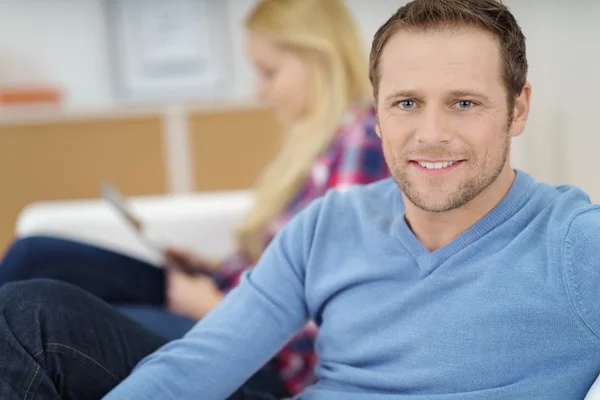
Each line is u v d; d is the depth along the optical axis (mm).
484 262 1098
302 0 1895
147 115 3598
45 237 2012
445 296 1115
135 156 3625
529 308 1048
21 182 3568
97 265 2018
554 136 2197
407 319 1141
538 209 1130
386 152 1143
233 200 2617
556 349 1047
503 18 1075
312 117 1891
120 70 3938
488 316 1069
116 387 1166
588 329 1026
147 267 2098
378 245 1202
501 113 1078
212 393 1189
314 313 1279
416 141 1079
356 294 1205
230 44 3971
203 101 3686
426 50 1067
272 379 1676
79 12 3891
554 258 1050
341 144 1782
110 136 3594
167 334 1818
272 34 1904
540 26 2271
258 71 2014
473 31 1060
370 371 1164
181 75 3971
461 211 1123
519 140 2451
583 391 1060
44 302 1226
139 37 3936
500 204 1129
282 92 1937
